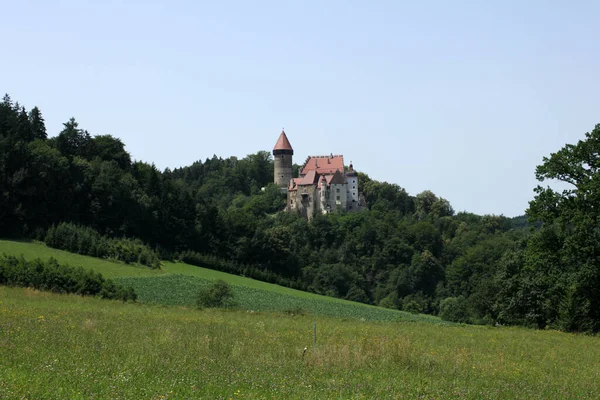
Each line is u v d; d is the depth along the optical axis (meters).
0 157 104.12
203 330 28.42
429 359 21.98
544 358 26.73
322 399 14.78
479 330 43.94
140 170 149.38
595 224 47.09
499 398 16.59
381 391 16.16
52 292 57.75
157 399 13.62
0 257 64.88
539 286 60.34
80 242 99.44
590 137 49.31
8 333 21.95
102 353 18.55
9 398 12.77
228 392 14.94
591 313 50.41
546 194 50.09
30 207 106.62
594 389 19.03
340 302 106.50
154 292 78.62
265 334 28.83
